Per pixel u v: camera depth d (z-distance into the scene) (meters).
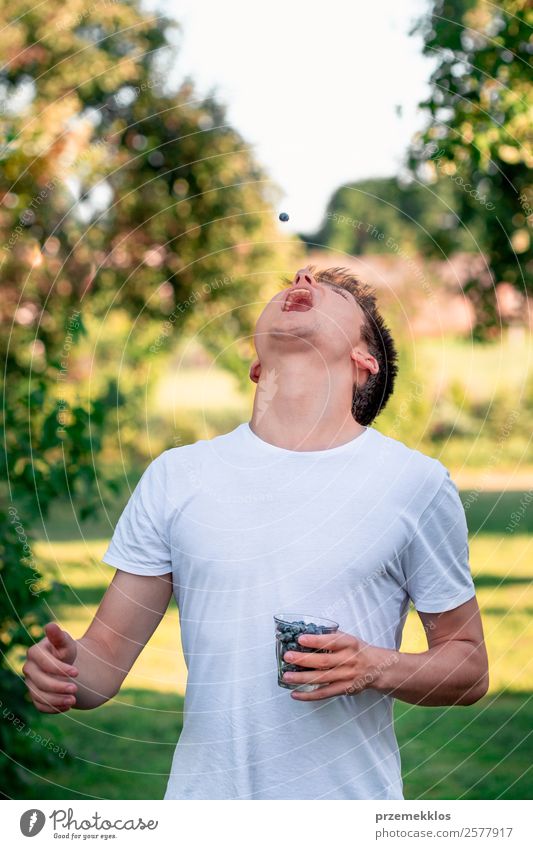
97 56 6.71
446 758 4.58
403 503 1.88
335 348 1.97
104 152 7.01
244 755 1.80
